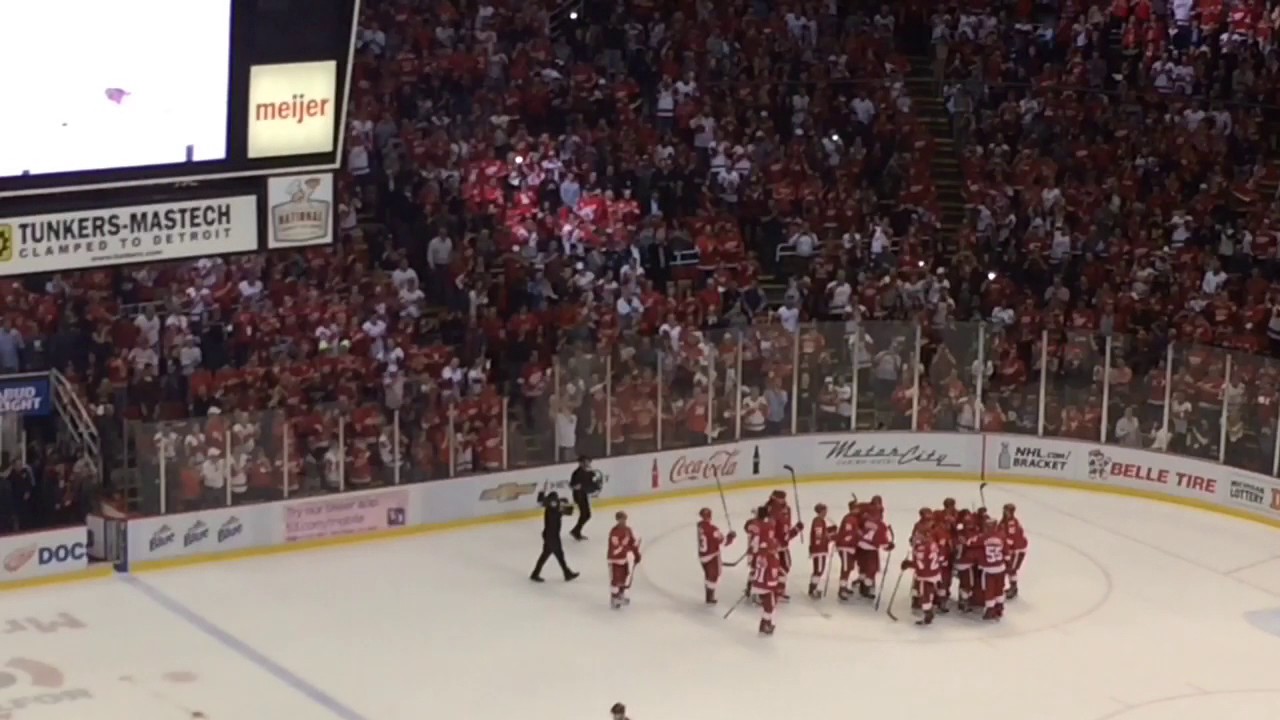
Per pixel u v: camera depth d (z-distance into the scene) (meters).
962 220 40.88
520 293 36.16
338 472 32.47
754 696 26.48
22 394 29.88
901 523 34.47
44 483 30.16
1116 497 36.41
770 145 40.12
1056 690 27.12
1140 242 38.69
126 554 30.58
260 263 34.78
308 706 25.69
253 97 20.38
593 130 39.28
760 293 37.91
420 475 33.25
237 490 31.56
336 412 32.38
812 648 28.41
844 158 40.75
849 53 42.62
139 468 30.70
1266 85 40.91
